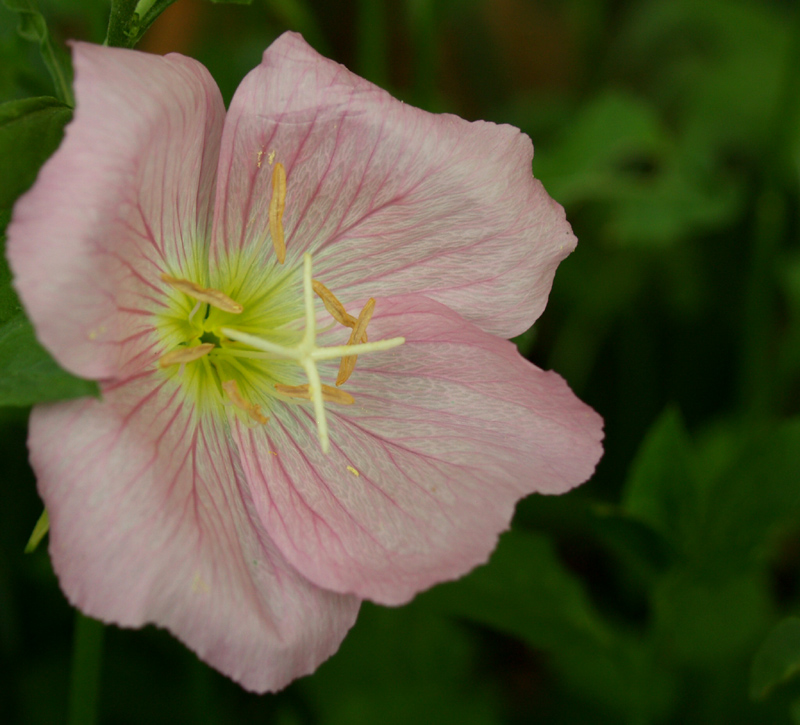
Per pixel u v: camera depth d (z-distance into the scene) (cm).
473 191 19
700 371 32
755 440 22
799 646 21
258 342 19
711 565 23
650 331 31
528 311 19
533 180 19
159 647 26
